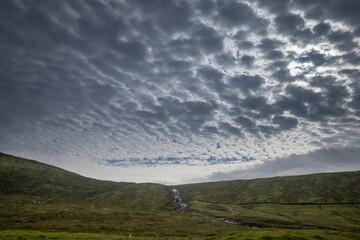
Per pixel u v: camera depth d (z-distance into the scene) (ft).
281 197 644.27
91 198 646.33
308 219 395.96
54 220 292.20
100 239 160.15
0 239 137.08
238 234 163.22
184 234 246.47
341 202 521.65
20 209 365.81
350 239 144.56
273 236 137.39
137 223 316.81
